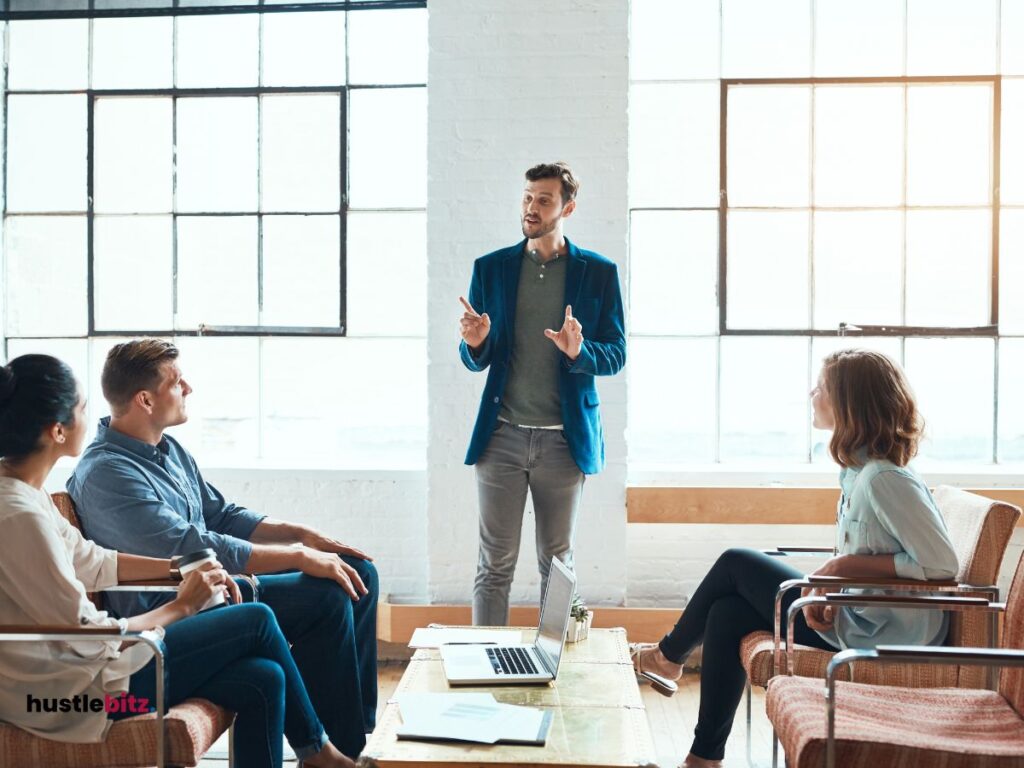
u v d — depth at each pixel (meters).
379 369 4.63
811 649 2.66
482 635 2.85
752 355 4.51
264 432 4.68
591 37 4.18
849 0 4.45
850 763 1.98
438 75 4.23
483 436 3.53
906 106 4.44
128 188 4.71
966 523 2.77
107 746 2.09
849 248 4.48
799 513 4.16
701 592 3.00
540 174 3.44
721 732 2.89
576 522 3.94
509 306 3.52
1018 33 4.40
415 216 4.61
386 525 4.43
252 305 4.68
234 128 4.66
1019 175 4.42
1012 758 1.94
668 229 4.52
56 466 4.62
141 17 4.66
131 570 2.53
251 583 2.76
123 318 4.73
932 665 2.62
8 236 4.75
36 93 4.73
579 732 2.10
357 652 3.06
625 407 4.21
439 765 1.94
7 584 2.11
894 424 2.70
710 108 4.50
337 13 4.61
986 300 4.44
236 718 2.33
